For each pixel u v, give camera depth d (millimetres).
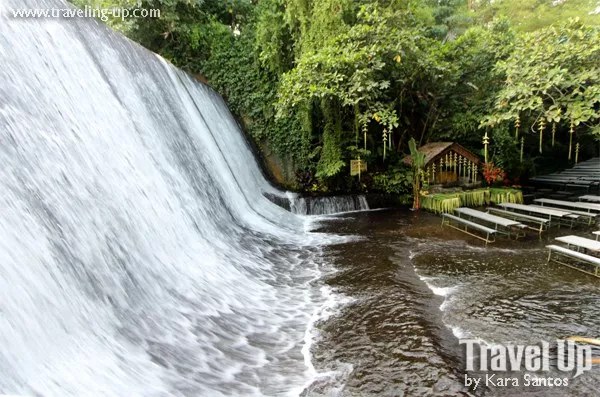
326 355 4070
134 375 3076
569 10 21500
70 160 4625
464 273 6598
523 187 16359
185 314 4492
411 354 3979
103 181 5059
